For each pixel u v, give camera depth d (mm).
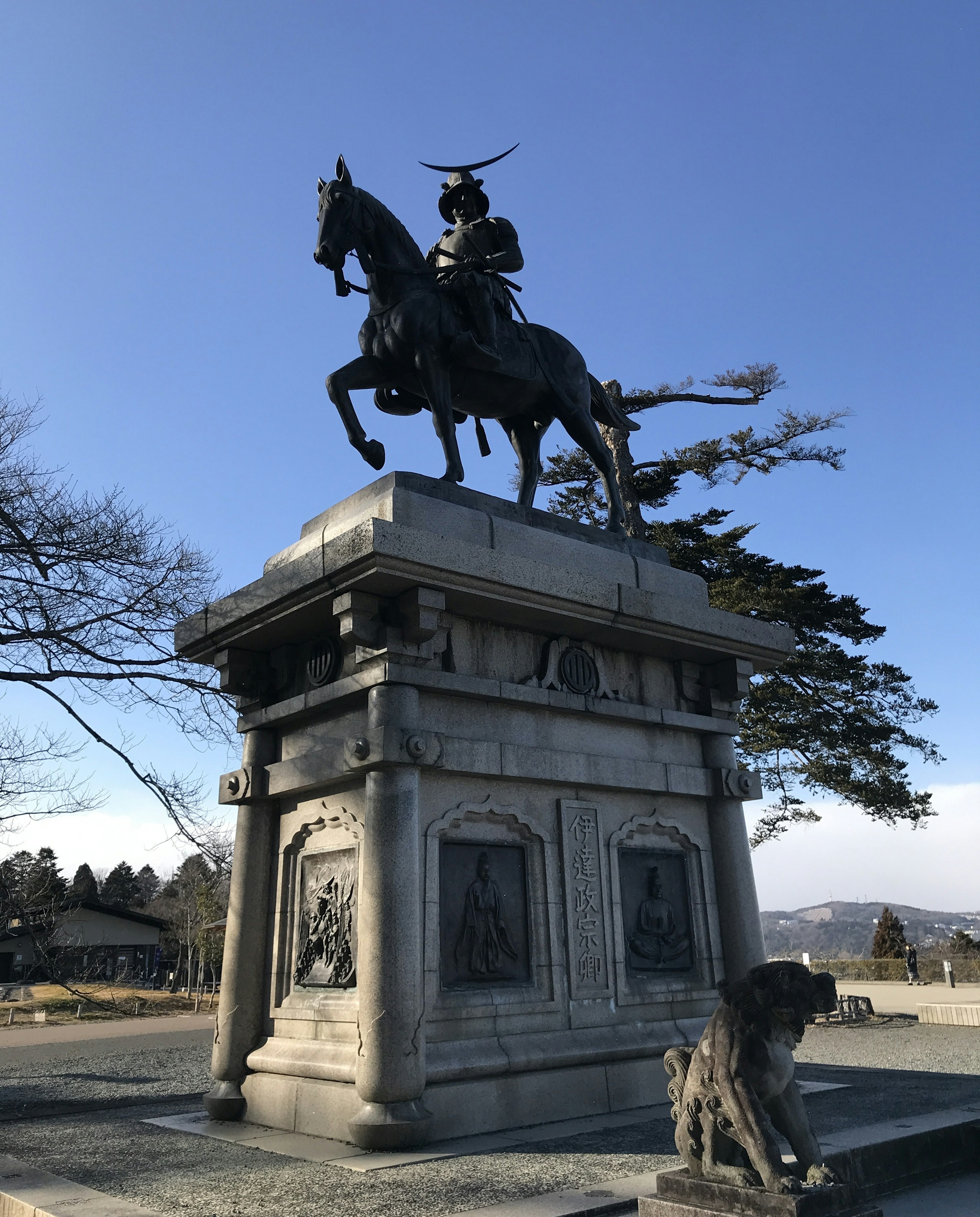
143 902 76500
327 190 8680
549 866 8352
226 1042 8273
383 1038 6754
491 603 8047
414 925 7074
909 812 24969
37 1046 19062
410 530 7406
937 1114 6727
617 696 9312
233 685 9062
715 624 9633
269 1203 5242
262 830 8852
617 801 9117
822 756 24750
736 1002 4723
